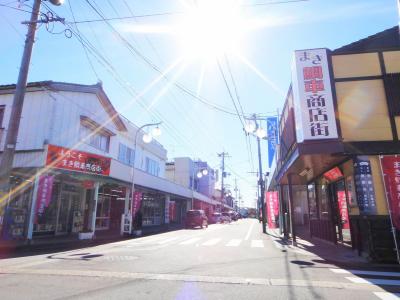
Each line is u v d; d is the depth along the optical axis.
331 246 13.42
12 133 10.85
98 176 17.17
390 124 10.49
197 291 5.68
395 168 9.74
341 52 11.26
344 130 10.62
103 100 19.83
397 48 11.07
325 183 15.35
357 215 10.51
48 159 14.45
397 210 9.41
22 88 11.18
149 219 30.17
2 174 10.54
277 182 21.53
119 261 9.02
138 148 27.36
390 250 9.27
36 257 9.80
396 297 5.47
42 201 13.93
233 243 14.77
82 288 5.77
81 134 18.22
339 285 6.35
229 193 93.94
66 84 17.61
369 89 10.85
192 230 25.64
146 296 5.28
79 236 15.75
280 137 19.19
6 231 14.03
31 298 5.07
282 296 5.45
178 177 48.50
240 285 6.20
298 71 10.99
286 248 12.75
